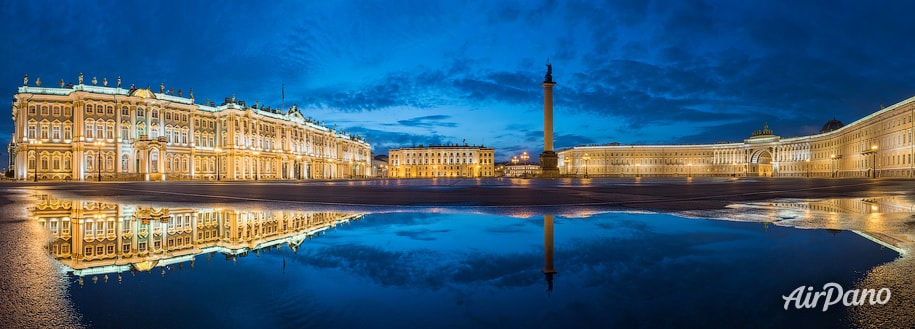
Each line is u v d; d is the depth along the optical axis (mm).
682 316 4414
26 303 4949
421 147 198375
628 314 4484
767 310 4574
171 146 85812
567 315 4473
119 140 78625
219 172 93875
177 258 7352
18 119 75938
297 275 6094
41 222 12672
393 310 4648
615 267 6473
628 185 44781
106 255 7637
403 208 16656
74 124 76250
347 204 18703
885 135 91750
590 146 185500
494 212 14930
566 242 8656
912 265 6457
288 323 4270
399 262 6883
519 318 4395
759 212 14672
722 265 6562
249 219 13094
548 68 82812
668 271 6184
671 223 11672
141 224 12047
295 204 18844
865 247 8023
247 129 96625
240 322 4289
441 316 4469
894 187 37062
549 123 82250
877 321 4312
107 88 79250
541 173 82688
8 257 7543
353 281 5770
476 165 198000
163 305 4832
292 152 112125
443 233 9977
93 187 42375
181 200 21719
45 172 75438
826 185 43250
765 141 167375
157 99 83688
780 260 6871
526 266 6566
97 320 4402
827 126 156500
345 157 150000
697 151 179250
